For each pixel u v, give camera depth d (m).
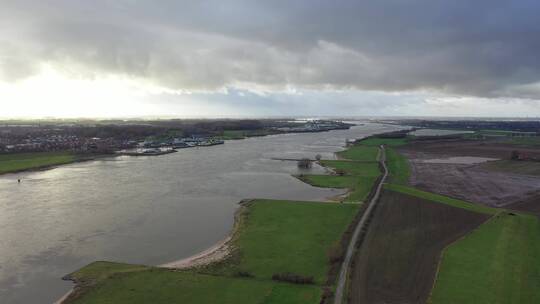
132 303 41.25
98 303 41.31
